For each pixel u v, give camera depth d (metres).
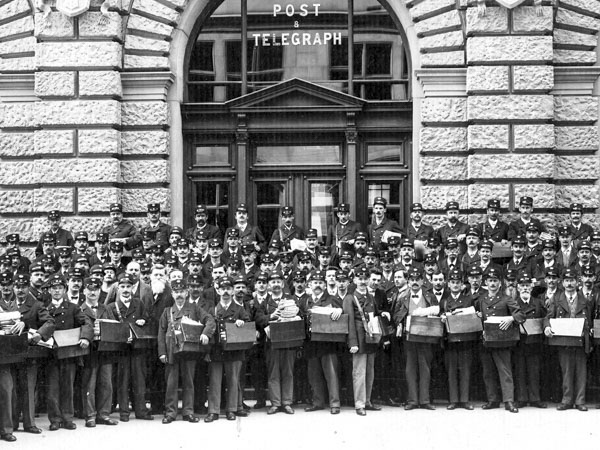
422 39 19.48
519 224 18.14
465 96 19.38
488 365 15.84
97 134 19.31
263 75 20.33
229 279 15.53
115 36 19.38
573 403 15.76
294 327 15.42
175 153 19.88
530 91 19.03
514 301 15.63
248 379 17.62
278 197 20.33
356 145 20.12
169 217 19.77
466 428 14.05
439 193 19.28
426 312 15.64
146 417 15.46
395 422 14.61
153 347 15.45
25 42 19.84
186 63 20.23
